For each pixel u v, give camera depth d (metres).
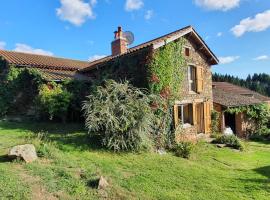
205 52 17.55
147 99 11.62
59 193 6.38
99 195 6.61
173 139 13.66
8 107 16.41
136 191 7.21
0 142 9.91
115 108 10.86
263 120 21.59
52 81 15.49
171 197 7.10
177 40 15.05
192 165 10.52
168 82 13.98
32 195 6.07
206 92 17.58
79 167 8.23
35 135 11.34
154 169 9.27
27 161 7.99
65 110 14.29
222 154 13.40
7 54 18.33
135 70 14.23
